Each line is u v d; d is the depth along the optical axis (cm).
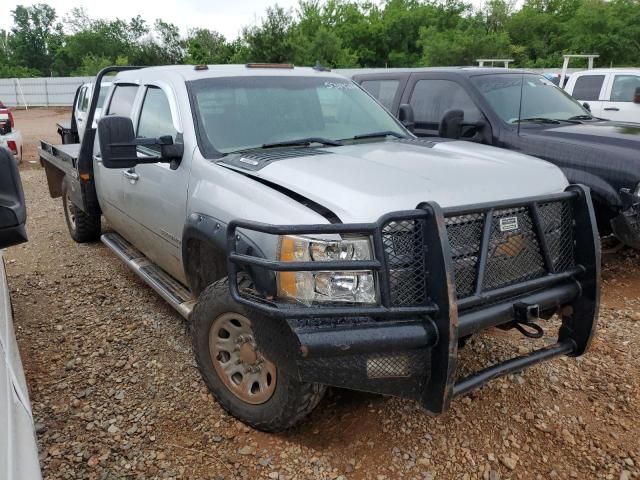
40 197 1016
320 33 4128
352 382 263
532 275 314
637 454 308
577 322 329
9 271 605
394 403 349
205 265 368
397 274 267
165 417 343
